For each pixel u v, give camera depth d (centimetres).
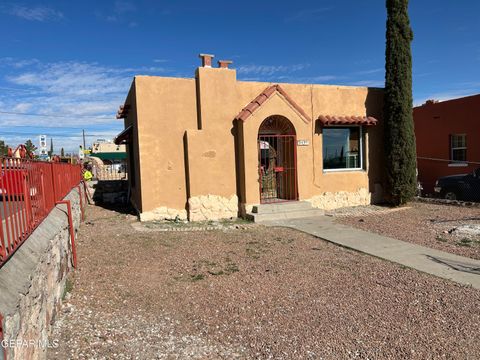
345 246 835
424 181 1952
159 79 1141
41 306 382
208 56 1191
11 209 359
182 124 1171
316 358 400
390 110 1365
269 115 1213
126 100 1477
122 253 790
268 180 1339
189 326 474
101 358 393
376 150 1438
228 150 1207
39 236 446
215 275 657
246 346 427
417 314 493
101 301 543
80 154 3117
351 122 1341
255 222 1136
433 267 680
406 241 871
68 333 440
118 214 1330
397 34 1342
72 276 636
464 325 461
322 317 491
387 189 1397
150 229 1030
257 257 762
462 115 1741
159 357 401
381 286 593
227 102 1198
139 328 466
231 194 1217
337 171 1380
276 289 589
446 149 1827
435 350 409
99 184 1752
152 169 1143
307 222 1125
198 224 1112
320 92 1332
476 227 952
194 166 1162
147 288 597
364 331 452
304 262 726
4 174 354
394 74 1352
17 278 317
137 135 1139
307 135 1278
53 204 634
